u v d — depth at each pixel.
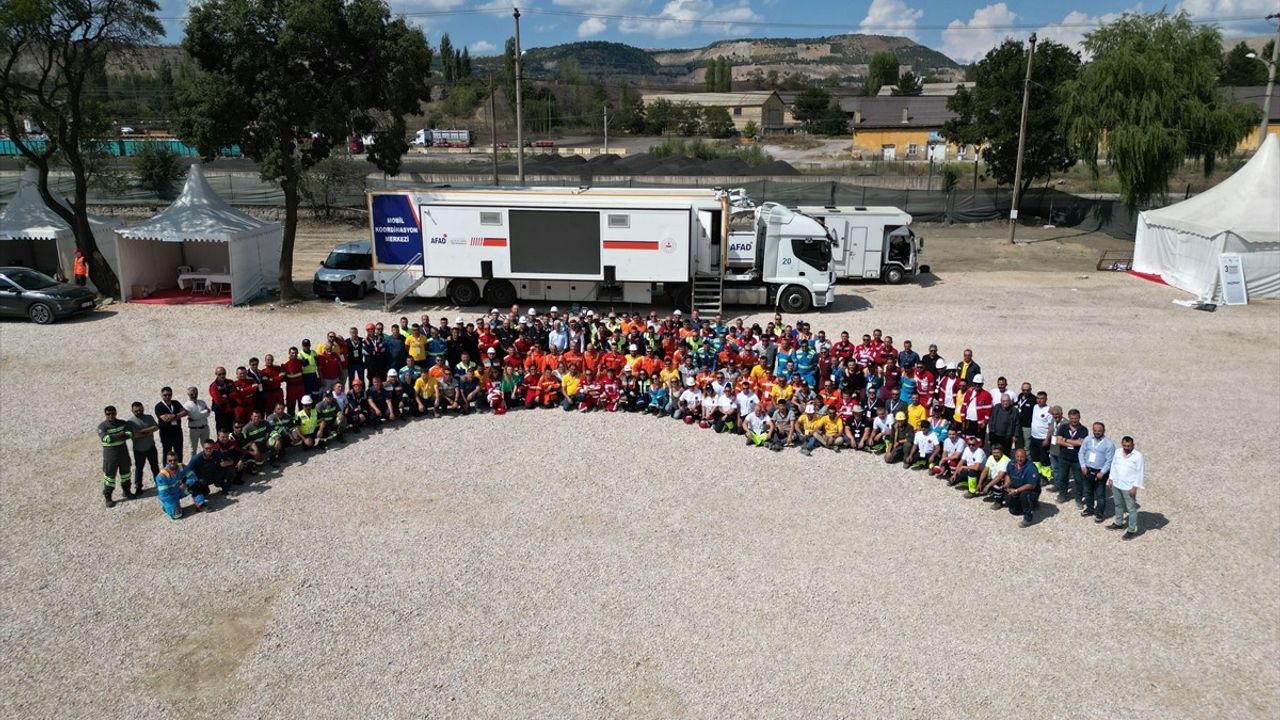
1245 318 26.42
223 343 23.05
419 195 26.70
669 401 18.17
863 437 16.34
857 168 65.00
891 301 29.03
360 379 18.62
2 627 10.48
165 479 13.19
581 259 26.28
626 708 9.10
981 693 9.39
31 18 24.38
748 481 14.88
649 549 12.44
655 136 113.06
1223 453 16.16
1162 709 9.20
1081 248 39.66
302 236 42.19
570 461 15.66
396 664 9.81
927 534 13.02
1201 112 38.59
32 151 29.09
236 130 26.03
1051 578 11.78
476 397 18.47
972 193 48.16
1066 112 42.12
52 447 16.09
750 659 9.93
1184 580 11.76
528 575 11.70
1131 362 21.77
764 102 122.88
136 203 47.00
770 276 27.20
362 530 12.95
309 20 24.05
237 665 9.80
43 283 25.58
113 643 10.20
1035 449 14.97
